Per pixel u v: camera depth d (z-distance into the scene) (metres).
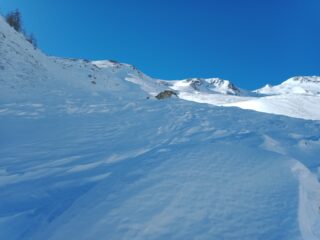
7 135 10.77
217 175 6.70
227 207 5.36
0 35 23.66
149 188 5.98
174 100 18.88
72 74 30.69
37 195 6.23
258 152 8.42
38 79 20.95
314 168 7.73
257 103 44.34
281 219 5.03
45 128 11.89
